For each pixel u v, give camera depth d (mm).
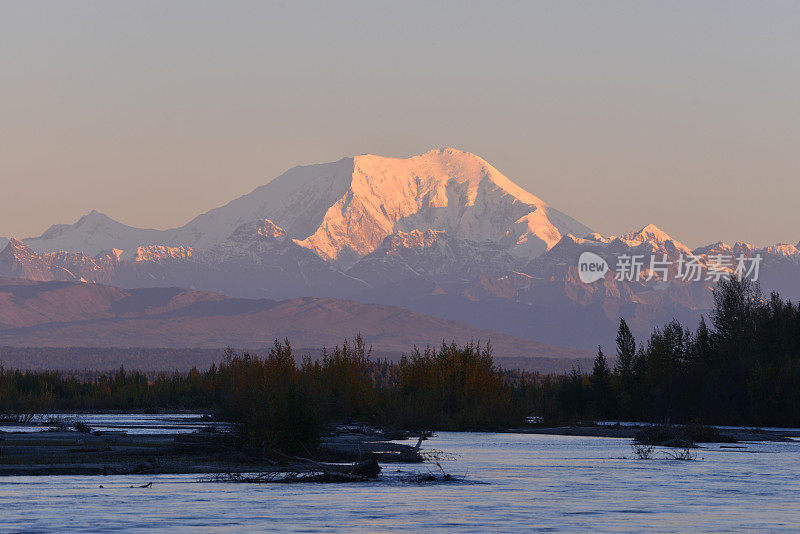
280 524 78625
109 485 99875
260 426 125438
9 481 102375
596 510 87750
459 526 78625
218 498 91812
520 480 111688
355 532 75688
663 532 76812
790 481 112250
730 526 79688
